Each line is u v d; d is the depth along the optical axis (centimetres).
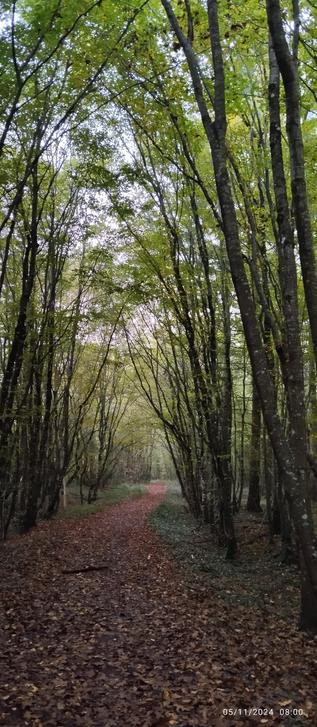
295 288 730
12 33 969
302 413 695
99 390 3075
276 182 762
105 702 562
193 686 600
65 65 1220
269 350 1240
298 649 695
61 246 1653
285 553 1323
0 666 634
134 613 905
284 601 972
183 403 2312
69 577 1170
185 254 1440
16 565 1230
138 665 666
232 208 688
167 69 1077
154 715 532
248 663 665
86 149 1380
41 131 1230
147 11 1019
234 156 1135
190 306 1443
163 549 1588
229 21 951
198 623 842
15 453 1766
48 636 764
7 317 1684
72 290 2277
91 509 2661
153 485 5484
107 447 3206
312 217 1220
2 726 495
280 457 646
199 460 2069
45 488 2281
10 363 1330
